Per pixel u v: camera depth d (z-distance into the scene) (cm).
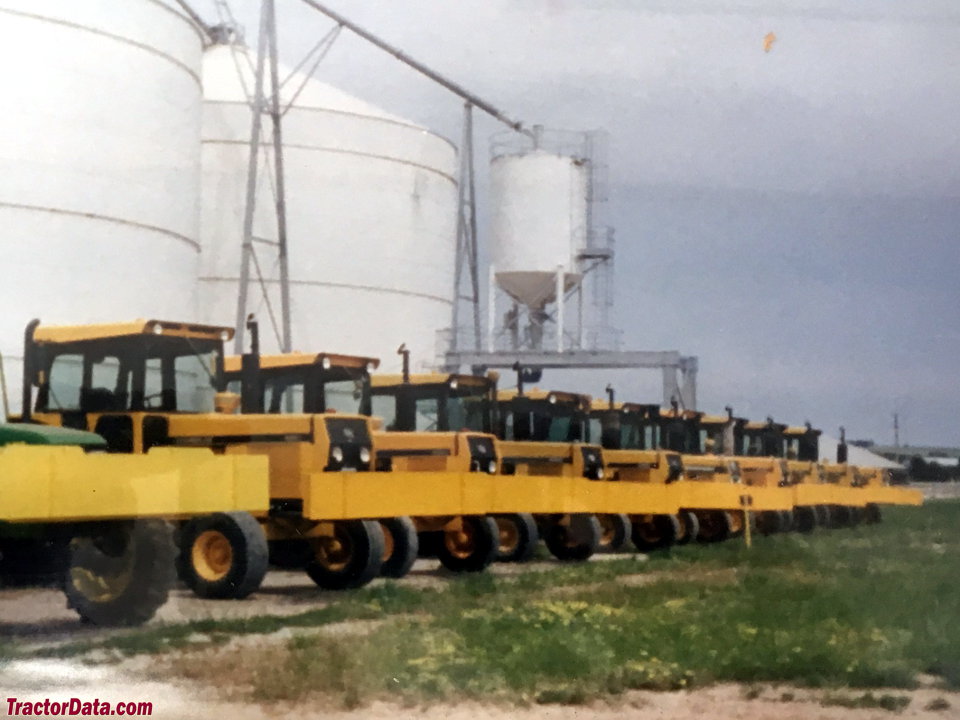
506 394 2236
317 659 983
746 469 2872
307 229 4100
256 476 1311
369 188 4216
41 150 2772
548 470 2167
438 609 1326
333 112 4156
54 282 2792
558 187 3797
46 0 2778
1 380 1400
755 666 1012
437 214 4475
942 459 7062
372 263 4216
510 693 915
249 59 3925
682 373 3666
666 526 2416
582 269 3872
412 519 1769
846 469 3459
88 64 2856
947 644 1141
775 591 1528
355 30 3781
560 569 1814
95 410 1381
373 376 1969
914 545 2505
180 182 3188
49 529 1108
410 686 920
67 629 1154
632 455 2419
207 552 1357
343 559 1522
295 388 1620
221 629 1155
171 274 3144
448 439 1869
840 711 901
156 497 1179
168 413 1418
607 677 966
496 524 1917
